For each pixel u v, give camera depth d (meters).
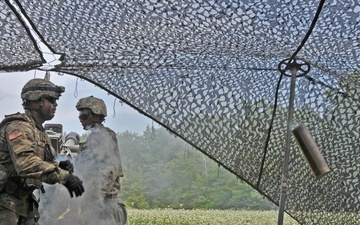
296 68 5.38
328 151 6.09
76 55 5.27
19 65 5.25
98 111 5.68
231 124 6.00
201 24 4.68
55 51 5.14
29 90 4.59
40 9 4.50
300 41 4.74
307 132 5.14
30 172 4.20
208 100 5.92
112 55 5.35
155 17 4.65
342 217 6.29
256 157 6.21
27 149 4.25
